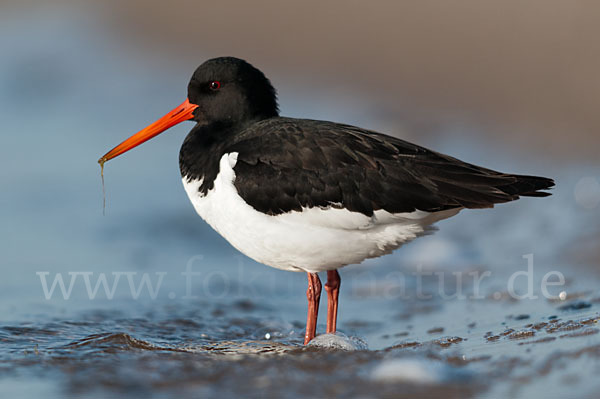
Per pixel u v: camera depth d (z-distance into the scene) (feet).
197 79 34.14
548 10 69.10
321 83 69.97
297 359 27.37
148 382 25.32
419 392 23.45
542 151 55.21
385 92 67.21
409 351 27.86
